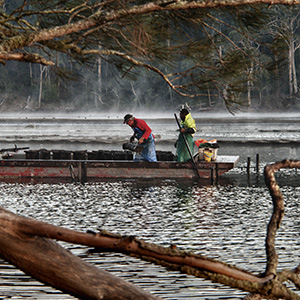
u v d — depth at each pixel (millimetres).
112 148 102000
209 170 57500
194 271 5750
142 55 10516
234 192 50594
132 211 40750
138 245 5688
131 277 23656
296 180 59531
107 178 58938
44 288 21609
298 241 30406
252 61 10648
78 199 46750
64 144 112000
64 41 10805
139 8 9922
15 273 23625
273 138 121500
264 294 5918
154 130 153750
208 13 10445
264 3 9875
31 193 50250
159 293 21531
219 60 10727
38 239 6168
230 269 5793
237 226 34875
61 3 11320
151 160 58250
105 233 5809
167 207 42531
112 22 10180
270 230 6363
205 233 32719
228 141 111688
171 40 10672
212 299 20781
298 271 6180
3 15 10867
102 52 10750
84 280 5973
